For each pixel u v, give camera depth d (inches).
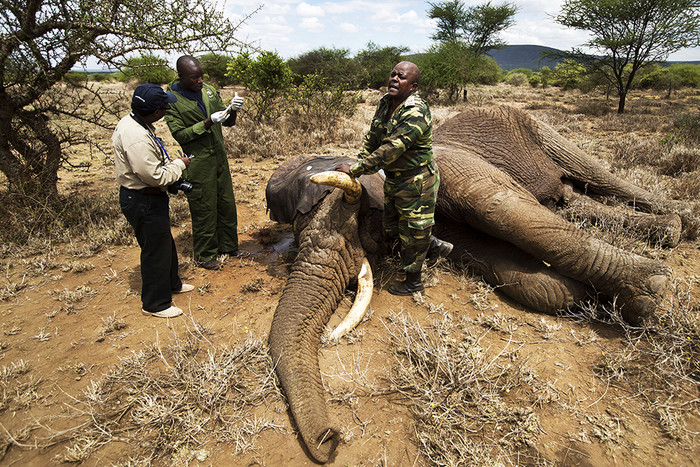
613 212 201.5
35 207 224.4
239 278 179.8
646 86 1332.4
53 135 236.2
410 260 155.1
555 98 1099.3
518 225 149.9
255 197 277.9
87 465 98.4
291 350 115.0
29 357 132.8
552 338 137.9
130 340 140.0
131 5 207.9
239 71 493.4
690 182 250.7
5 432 106.9
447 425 105.1
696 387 115.3
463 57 951.0
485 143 200.2
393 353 132.0
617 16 716.7
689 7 679.1
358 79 1312.7
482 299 159.2
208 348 134.6
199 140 170.6
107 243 210.5
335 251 138.2
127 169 131.2
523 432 103.9
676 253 187.0
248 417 110.5
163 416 106.8
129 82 977.5
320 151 380.2
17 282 175.8
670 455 98.0
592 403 112.9
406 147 131.0
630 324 140.2
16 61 206.5
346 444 103.2
